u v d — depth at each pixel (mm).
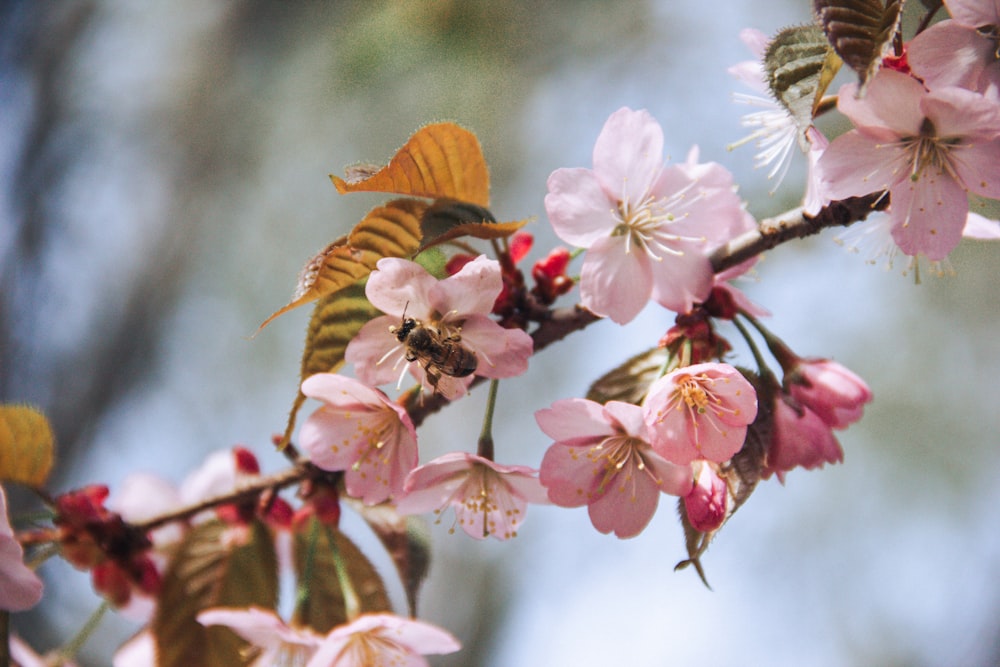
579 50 1230
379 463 542
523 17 1160
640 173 548
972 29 521
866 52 513
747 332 547
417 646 552
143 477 611
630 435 536
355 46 1089
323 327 540
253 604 563
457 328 536
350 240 535
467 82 1121
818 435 538
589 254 544
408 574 558
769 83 524
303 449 542
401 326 535
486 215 544
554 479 537
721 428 528
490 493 543
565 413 535
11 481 561
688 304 543
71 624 1108
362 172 547
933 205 528
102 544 562
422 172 545
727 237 547
